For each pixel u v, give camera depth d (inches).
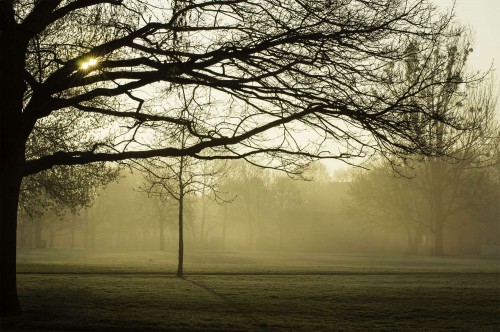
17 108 569.9
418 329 565.6
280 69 571.2
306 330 549.6
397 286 939.3
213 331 533.3
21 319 552.7
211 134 633.6
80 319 575.2
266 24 583.8
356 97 572.1
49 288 847.7
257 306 696.4
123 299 737.0
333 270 1381.6
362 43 568.7
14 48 563.8
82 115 994.1
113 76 580.4
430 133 575.2
